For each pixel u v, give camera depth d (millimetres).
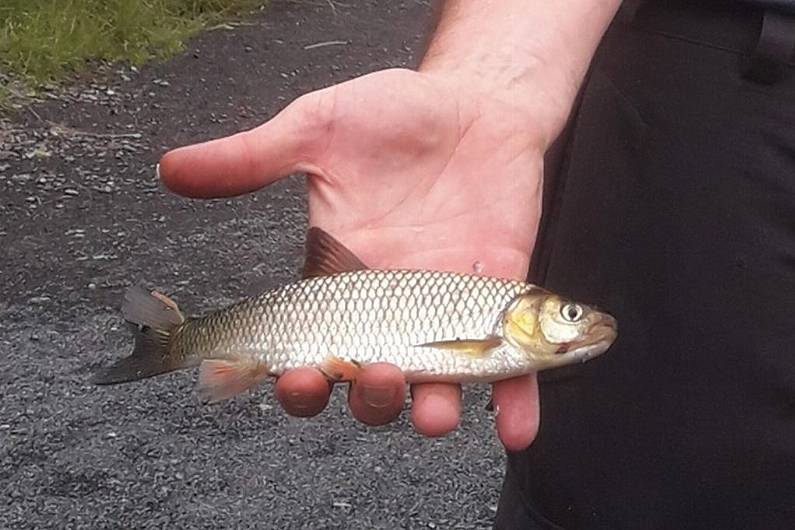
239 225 1437
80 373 1107
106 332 1178
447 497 989
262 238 1411
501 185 591
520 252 592
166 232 1404
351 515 960
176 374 1108
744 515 631
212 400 575
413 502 980
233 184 558
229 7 2234
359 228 583
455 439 1054
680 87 619
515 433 571
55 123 1678
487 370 565
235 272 1327
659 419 632
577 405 646
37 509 942
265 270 1339
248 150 555
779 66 598
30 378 1094
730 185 613
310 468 1006
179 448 1017
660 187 626
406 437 1051
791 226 609
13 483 966
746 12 601
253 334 577
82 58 1873
